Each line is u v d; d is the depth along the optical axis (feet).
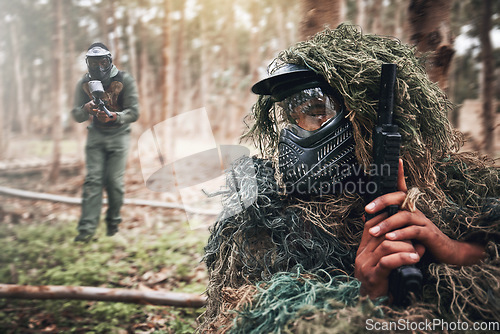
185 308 8.55
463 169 3.80
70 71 50.98
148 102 59.00
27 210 19.58
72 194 25.53
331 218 3.36
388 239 2.88
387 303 2.88
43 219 18.02
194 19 64.64
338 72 3.34
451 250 3.01
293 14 55.11
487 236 3.14
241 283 3.34
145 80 55.26
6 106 62.69
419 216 2.98
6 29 58.75
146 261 11.75
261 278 3.28
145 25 56.75
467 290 2.92
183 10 49.01
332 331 2.48
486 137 19.11
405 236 2.88
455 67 39.83
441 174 3.76
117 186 12.03
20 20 57.11
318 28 9.78
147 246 13.01
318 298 2.83
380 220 2.98
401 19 36.37
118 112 9.77
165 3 31.55
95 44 9.17
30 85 66.80
